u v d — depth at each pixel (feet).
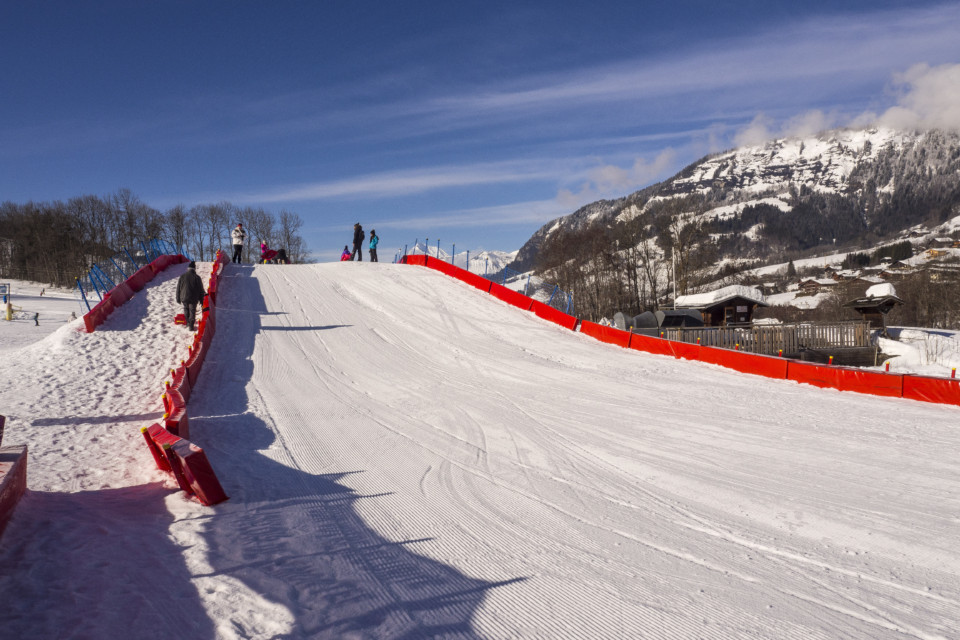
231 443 27.48
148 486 21.18
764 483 22.07
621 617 12.56
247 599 12.80
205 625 11.65
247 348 50.44
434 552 15.98
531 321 68.49
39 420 29.99
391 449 26.91
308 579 14.02
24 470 18.52
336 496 20.65
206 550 15.38
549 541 16.85
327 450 26.71
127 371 41.19
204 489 19.19
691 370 48.16
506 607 12.94
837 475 22.89
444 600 13.23
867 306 98.94
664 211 211.82
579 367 48.98
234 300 69.67
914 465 23.97
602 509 19.57
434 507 19.66
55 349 45.14
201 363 43.19
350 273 93.30
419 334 59.62
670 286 209.26
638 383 42.75
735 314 110.73
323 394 38.45
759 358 46.32
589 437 28.86
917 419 32.19
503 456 25.88
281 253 128.47
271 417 32.53
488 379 43.70
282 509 19.12
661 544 16.70
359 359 49.14
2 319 114.62
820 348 83.10
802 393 39.70
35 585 12.89
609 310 221.66
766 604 13.16
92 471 22.66
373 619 12.29
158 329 52.65
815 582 14.29
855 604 13.16
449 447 27.27
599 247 217.15
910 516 18.63
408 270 97.96
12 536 15.51
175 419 25.05
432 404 36.11
